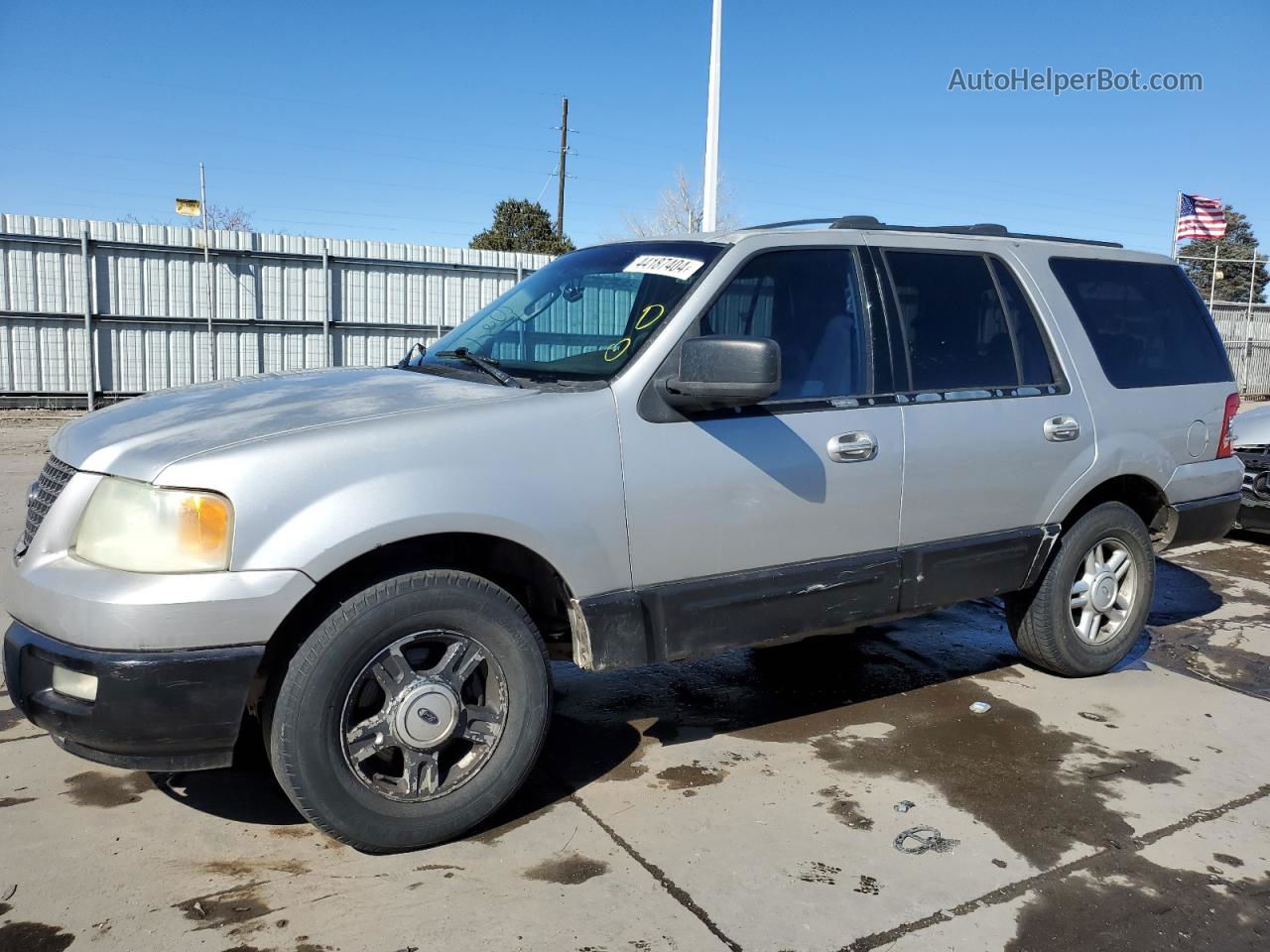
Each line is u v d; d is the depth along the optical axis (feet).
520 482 10.04
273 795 11.17
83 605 8.78
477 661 10.20
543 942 8.55
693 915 9.00
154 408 10.92
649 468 10.79
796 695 14.78
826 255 12.59
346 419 9.77
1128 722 13.91
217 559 8.91
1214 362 16.63
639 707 14.20
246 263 62.13
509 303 13.70
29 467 34.40
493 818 10.78
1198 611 19.88
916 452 12.67
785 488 11.64
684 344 10.53
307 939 8.52
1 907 8.86
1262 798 11.59
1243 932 8.96
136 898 9.07
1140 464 15.15
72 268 56.90
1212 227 84.07
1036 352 14.30
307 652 9.28
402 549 9.96
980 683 15.42
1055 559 14.85
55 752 12.08
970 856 10.16
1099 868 9.99
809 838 10.45
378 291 66.80
